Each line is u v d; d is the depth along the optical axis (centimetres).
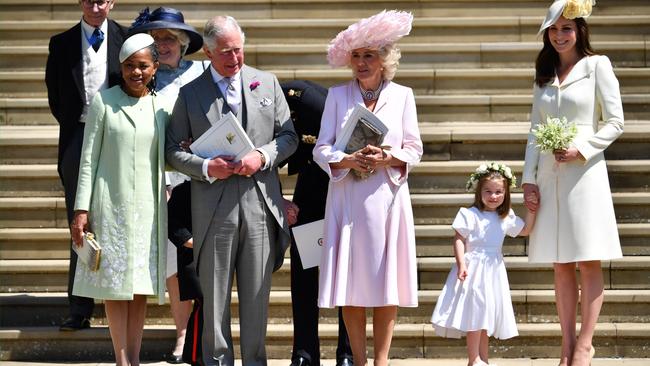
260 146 2406
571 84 2552
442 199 3055
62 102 2809
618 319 2842
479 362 2550
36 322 2897
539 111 2597
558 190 2544
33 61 3588
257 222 2384
